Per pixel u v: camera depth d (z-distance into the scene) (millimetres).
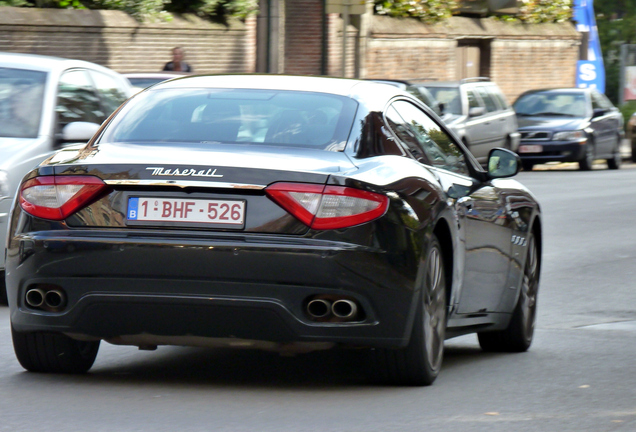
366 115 13016
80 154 12516
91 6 53281
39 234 11969
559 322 19547
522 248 16312
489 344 16656
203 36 57938
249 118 12898
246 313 11492
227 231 11523
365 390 12758
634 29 114500
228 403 11898
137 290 11594
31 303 12211
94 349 13914
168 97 13578
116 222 11766
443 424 11117
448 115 51312
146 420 11031
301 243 11406
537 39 88500
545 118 60781
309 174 11570
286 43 67812
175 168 11672
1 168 18719
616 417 11680
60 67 21625
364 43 70000
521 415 11648
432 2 77312
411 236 11945
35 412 11383
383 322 11773
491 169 15719
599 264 27125
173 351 15570
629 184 50406
